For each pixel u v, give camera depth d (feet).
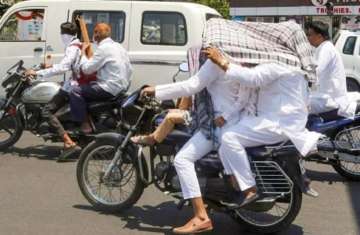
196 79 16.19
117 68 25.21
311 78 16.43
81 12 33.22
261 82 15.72
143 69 32.65
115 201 18.84
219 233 17.39
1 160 25.91
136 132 18.01
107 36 25.32
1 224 17.72
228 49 15.93
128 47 32.76
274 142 16.24
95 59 24.93
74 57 25.93
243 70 15.57
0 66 34.17
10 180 22.65
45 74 26.02
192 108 17.33
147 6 32.55
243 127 16.03
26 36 34.01
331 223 18.52
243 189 15.96
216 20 16.75
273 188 16.47
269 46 16.19
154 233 17.20
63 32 26.71
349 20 95.45
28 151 27.78
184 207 19.52
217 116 16.31
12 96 26.50
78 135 25.79
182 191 16.35
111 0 33.14
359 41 47.09
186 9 32.12
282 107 16.14
